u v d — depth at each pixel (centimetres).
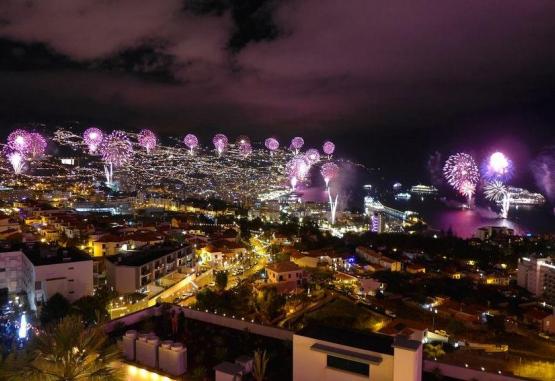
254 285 8138
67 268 6612
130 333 3662
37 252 7300
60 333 3033
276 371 3478
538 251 13662
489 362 5488
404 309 7731
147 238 10256
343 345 3000
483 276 10806
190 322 4397
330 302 7400
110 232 10925
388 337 3141
